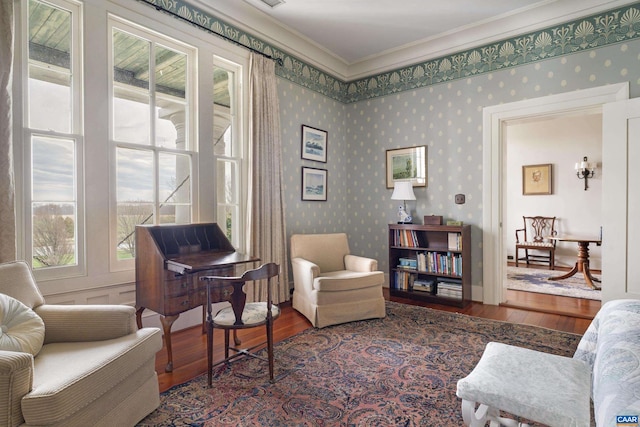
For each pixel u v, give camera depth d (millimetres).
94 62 2488
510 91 3715
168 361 2250
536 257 6637
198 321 3150
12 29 2057
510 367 1377
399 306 3754
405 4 3350
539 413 1126
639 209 2920
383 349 2582
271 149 3693
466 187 4020
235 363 2367
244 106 3564
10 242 2031
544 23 3465
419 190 4371
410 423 1708
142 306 2490
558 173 6523
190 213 3111
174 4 2957
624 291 2990
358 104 4918
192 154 3119
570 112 3445
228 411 1808
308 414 1783
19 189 2182
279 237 3760
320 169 4562
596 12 3227
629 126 2955
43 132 2285
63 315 1741
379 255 4754
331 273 3604
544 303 3844
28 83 2250
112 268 2602
